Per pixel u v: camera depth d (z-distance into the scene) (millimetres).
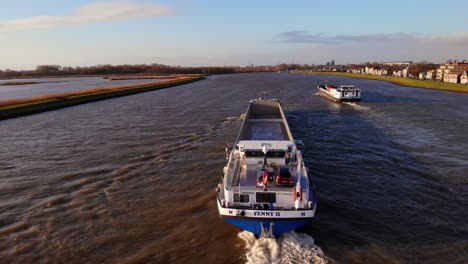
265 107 41281
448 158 24438
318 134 32750
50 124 40594
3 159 25688
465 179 20328
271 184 14344
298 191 13297
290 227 13578
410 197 17938
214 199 17719
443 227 14859
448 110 47500
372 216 15875
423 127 35406
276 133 26984
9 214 16609
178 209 16719
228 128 36125
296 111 48500
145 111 50188
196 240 13883
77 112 50562
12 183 20656
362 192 18609
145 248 13422
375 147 27609
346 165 23094
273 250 12992
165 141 30516
